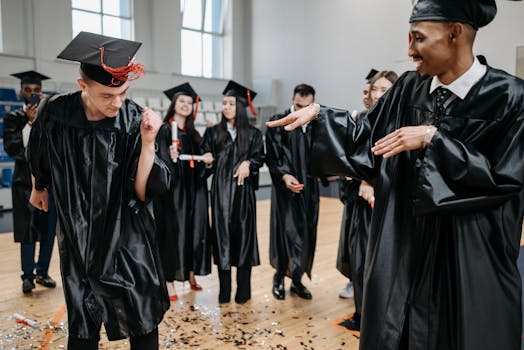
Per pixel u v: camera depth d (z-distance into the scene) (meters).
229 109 3.05
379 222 1.27
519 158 1.06
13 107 8.86
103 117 1.47
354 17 10.51
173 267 3.04
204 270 3.11
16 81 9.10
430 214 1.10
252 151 3.08
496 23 7.77
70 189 1.43
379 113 1.39
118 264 1.44
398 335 1.20
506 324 1.13
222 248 2.96
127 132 1.49
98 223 1.43
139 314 1.42
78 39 1.37
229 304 3.03
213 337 2.47
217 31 13.27
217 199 3.00
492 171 1.06
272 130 3.04
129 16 11.21
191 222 3.11
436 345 1.18
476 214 1.13
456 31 1.07
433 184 1.09
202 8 12.78
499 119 1.10
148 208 1.59
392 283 1.21
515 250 1.16
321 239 5.15
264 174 11.26
